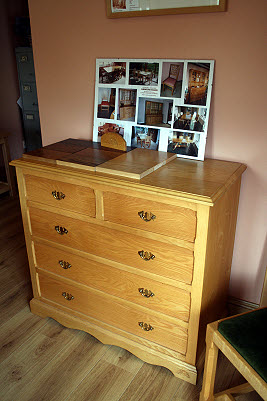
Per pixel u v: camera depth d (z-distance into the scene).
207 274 1.60
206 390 1.53
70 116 2.31
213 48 1.73
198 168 1.75
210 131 1.88
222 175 1.64
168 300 1.69
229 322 1.41
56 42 2.17
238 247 2.05
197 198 1.39
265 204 1.88
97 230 1.77
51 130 2.43
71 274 2.00
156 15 1.81
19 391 1.72
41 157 1.84
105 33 2.00
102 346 2.01
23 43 4.00
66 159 1.79
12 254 2.91
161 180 1.56
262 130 1.75
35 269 2.15
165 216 1.53
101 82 2.07
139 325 1.84
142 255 1.67
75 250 1.91
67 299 2.08
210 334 1.43
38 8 2.15
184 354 1.75
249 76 1.70
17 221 3.47
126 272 1.77
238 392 1.58
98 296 1.93
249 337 1.35
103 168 1.65
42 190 1.88
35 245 2.08
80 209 1.78
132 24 1.90
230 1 1.62
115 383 1.77
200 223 1.45
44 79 2.31
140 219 1.61
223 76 1.76
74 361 1.90
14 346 2.00
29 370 1.84
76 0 2.01
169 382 1.77
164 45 1.85
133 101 2.00
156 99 1.93
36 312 2.24
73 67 2.17
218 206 1.53
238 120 1.79
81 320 2.05
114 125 2.10
